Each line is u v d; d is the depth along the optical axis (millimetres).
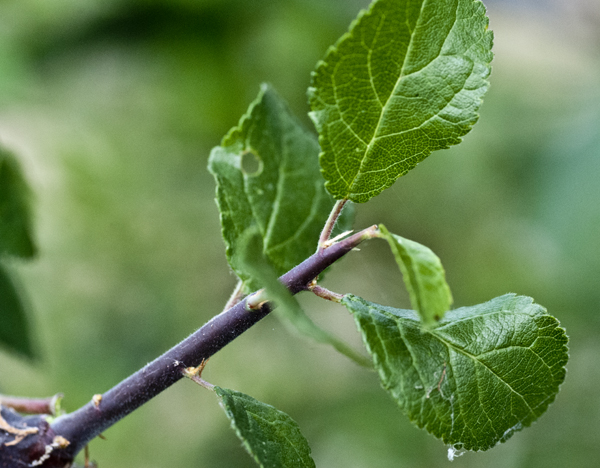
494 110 753
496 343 336
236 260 354
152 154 848
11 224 430
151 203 873
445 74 331
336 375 834
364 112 333
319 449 754
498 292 778
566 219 616
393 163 335
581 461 645
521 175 691
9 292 428
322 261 331
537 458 662
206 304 899
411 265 317
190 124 729
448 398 331
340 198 335
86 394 825
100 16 642
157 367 339
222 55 661
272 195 374
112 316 875
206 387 335
